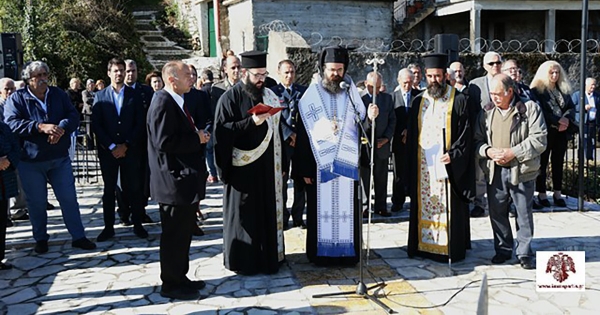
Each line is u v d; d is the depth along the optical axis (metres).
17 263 5.80
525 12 20.12
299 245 6.30
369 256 5.89
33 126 5.82
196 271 5.49
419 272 5.41
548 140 7.66
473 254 5.93
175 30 21.02
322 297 4.80
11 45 9.58
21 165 5.96
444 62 5.63
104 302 4.77
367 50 15.05
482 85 6.90
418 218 5.80
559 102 7.41
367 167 5.97
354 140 5.50
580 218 7.21
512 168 5.37
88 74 16.77
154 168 4.64
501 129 5.39
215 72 16.84
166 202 4.59
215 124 5.24
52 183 6.14
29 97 5.90
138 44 18.84
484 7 17.97
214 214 7.62
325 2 14.92
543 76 7.44
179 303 4.73
